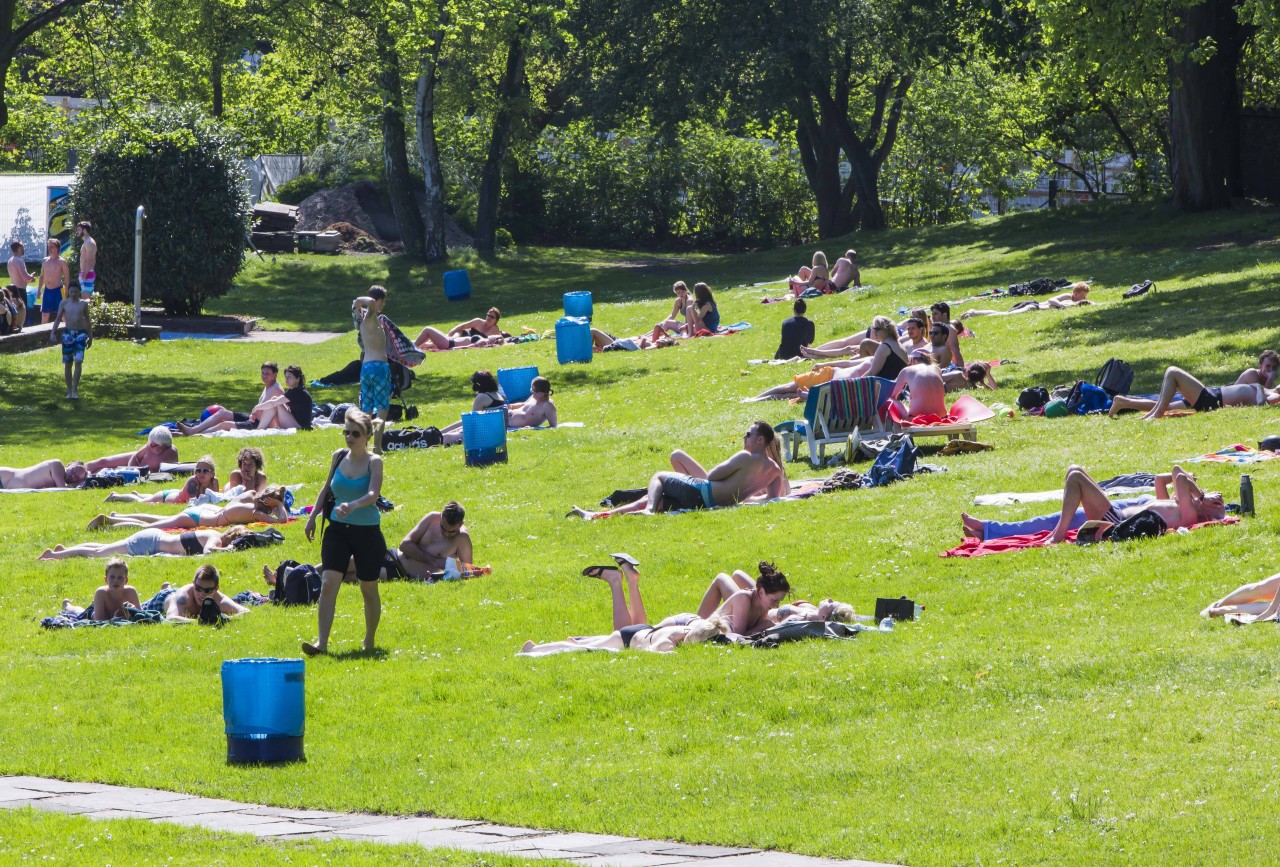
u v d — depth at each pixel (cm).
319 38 13200
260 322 11306
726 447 5316
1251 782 1956
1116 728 2266
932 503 4188
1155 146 15088
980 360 6481
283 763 2431
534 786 2206
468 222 17275
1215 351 5928
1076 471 3669
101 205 10894
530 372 6706
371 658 3203
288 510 4828
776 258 13700
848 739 2378
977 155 17250
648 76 14038
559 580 3794
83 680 3091
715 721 2547
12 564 4281
